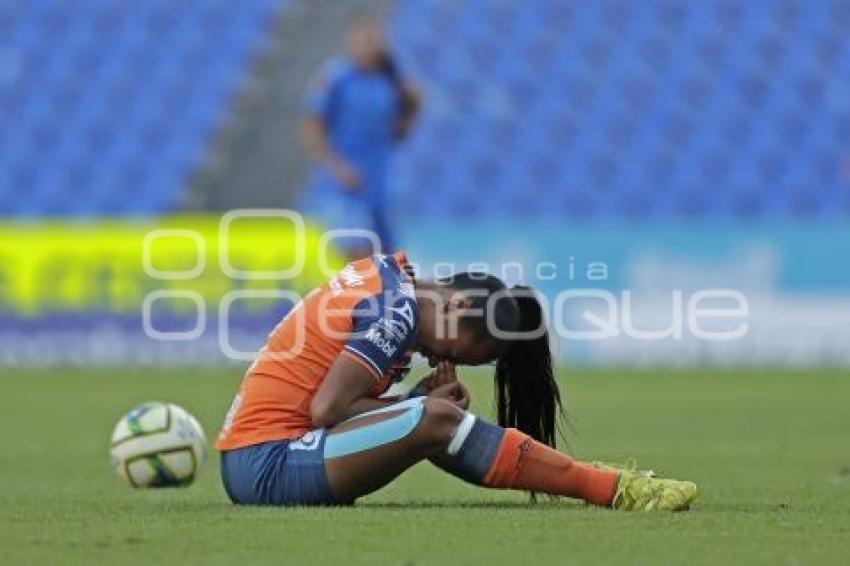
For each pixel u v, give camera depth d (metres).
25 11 107.38
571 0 100.44
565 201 90.00
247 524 21.69
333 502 23.66
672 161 90.75
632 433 46.56
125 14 105.81
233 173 96.69
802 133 91.00
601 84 95.88
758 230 75.69
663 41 97.38
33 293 82.50
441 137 94.25
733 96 93.62
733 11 98.06
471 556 18.91
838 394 62.56
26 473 34.72
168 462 29.78
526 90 96.38
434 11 102.00
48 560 18.78
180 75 101.94
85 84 102.44
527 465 23.30
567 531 21.08
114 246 81.44
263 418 23.72
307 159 97.12
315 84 100.75
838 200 88.06
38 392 65.31
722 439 44.50
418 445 22.98
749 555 19.17
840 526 22.20
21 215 96.69
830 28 96.44
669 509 23.34
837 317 75.12
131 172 96.88
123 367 79.81
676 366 76.62
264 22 104.19
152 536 20.73
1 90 102.81
